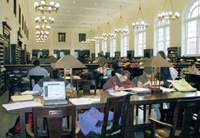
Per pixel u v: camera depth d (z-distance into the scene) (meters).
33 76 4.52
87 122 2.27
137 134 3.26
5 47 7.07
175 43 10.91
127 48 16.44
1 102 5.53
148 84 3.41
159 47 12.42
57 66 2.68
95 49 24.50
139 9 13.49
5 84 7.32
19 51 10.26
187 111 1.99
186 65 8.20
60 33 24.14
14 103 2.30
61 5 13.55
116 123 2.16
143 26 12.05
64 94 2.46
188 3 10.06
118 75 3.54
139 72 7.53
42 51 23.75
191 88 3.16
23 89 5.57
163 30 12.04
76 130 2.04
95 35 23.53
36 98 2.62
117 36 18.00
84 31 24.92
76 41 24.70
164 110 3.22
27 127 2.12
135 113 4.12
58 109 1.72
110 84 3.44
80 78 5.42
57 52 24.06
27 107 2.14
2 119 4.04
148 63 3.02
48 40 23.84
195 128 2.11
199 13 9.64
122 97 2.15
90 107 2.33
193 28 10.04
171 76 3.71
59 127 1.74
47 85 2.43
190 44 10.24
